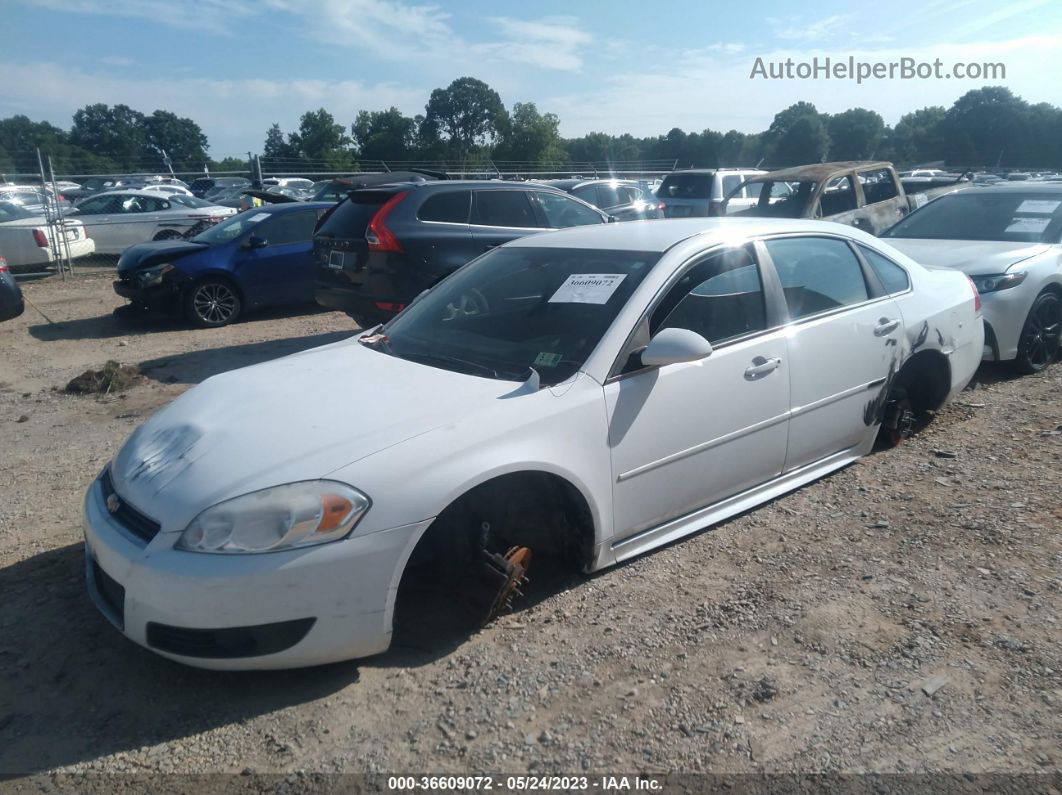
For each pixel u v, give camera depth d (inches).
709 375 151.6
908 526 165.6
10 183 638.5
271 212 429.1
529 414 130.7
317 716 115.0
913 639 128.2
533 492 139.6
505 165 1544.0
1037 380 269.1
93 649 132.2
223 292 414.3
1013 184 327.0
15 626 138.8
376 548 115.4
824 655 125.2
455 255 312.7
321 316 442.6
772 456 166.2
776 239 172.9
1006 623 131.7
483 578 132.0
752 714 113.0
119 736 112.5
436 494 119.2
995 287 260.2
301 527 112.0
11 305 378.9
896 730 109.3
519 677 122.0
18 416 268.5
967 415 233.1
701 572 150.4
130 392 295.1
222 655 112.7
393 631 128.7
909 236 315.9
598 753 106.9
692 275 155.4
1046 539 158.1
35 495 197.5
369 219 307.1
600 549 141.6
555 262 167.5
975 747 105.8
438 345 158.4
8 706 119.0
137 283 398.0
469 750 108.0
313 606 113.2
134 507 120.6
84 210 682.8
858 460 200.1
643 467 143.7
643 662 124.7
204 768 106.2
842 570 149.7
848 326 178.1
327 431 125.1
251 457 120.7
